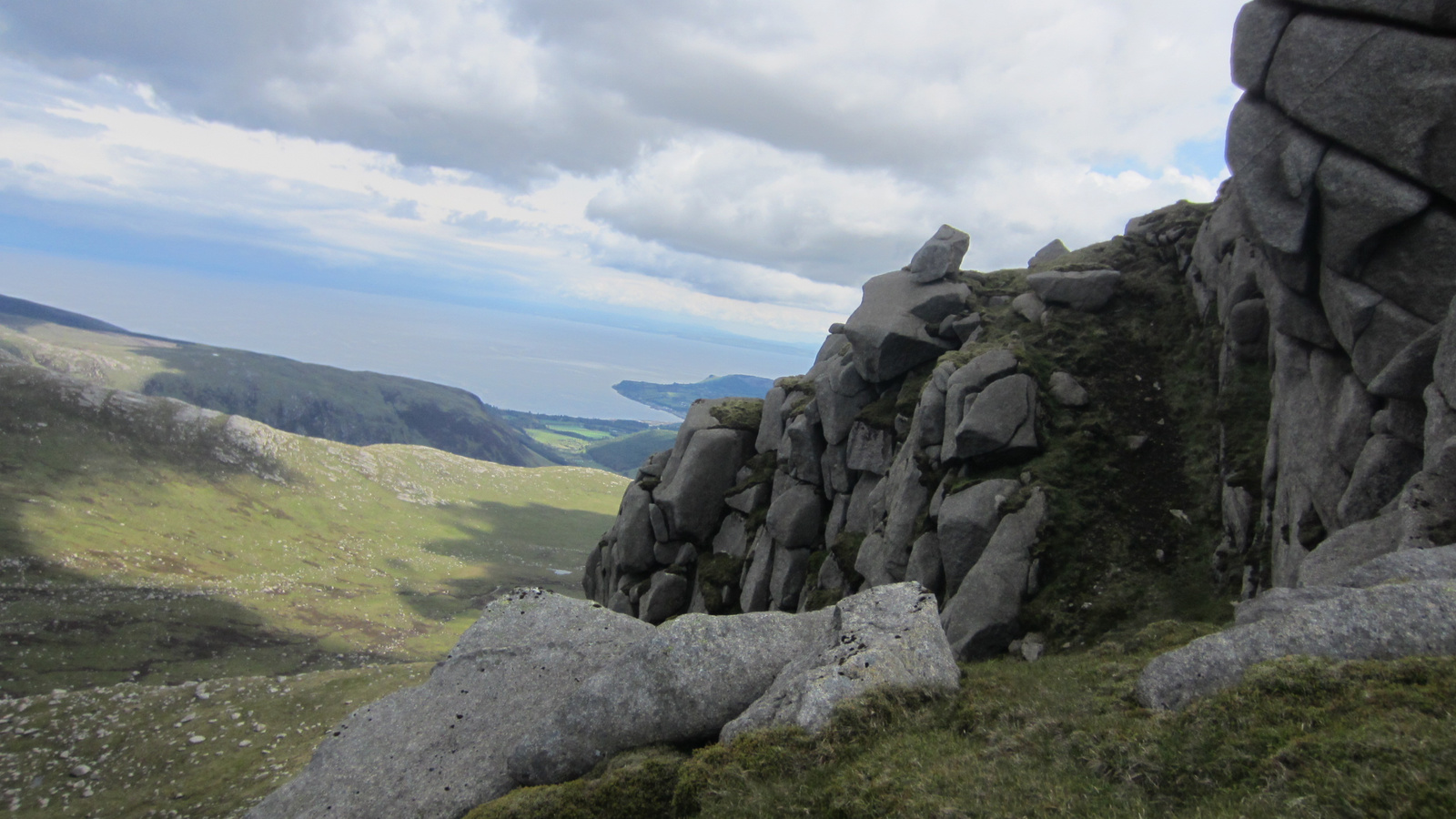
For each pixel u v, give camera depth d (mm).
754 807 15211
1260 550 34031
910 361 57344
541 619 27578
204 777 73750
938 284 60375
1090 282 52562
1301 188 31703
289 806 22062
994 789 12992
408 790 22047
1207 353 46781
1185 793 11883
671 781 17953
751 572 60625
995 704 16953
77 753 79688
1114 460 42719
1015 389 45344
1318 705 12617
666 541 68812
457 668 26000
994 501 41562
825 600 52312
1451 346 23859
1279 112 33062
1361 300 29641
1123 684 16516
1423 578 16422
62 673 162875
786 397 67688
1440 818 8945
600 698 21000
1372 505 27266
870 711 17266
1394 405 27656
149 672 172500
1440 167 27688
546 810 18438
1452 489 21859
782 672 20562
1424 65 28016
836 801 14172
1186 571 37000
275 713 88375
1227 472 39031
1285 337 35812
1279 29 32750
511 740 23031
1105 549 38625
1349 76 30016
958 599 38750
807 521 59219
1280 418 35094
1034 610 37281
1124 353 49594
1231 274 45219
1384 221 28828
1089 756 13523
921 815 12781
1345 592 16219
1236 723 12891
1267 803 10531
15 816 68312
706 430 69625
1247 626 15430
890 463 54031
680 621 22109
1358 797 9828
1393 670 12773
